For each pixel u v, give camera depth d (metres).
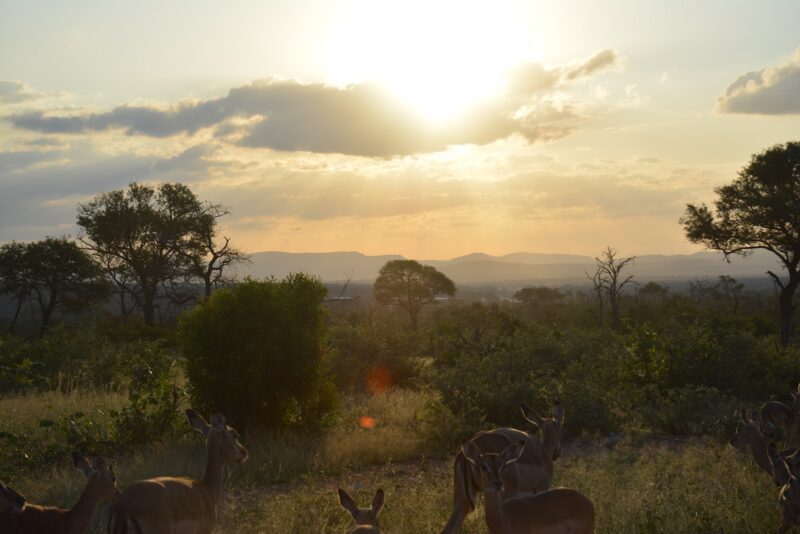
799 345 27.69
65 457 14.17
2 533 7.49
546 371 20.09
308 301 17.66
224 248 56.38
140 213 54.31
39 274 53.97
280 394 17.02
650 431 17.98
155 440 15.47
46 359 25.84
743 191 43.56
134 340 38.03
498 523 7.87
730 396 20.33
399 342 27.30
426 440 16.34
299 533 9.84
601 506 10.41
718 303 70.69
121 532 7.06
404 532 9.66
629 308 57.25
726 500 10.61
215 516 8.51
